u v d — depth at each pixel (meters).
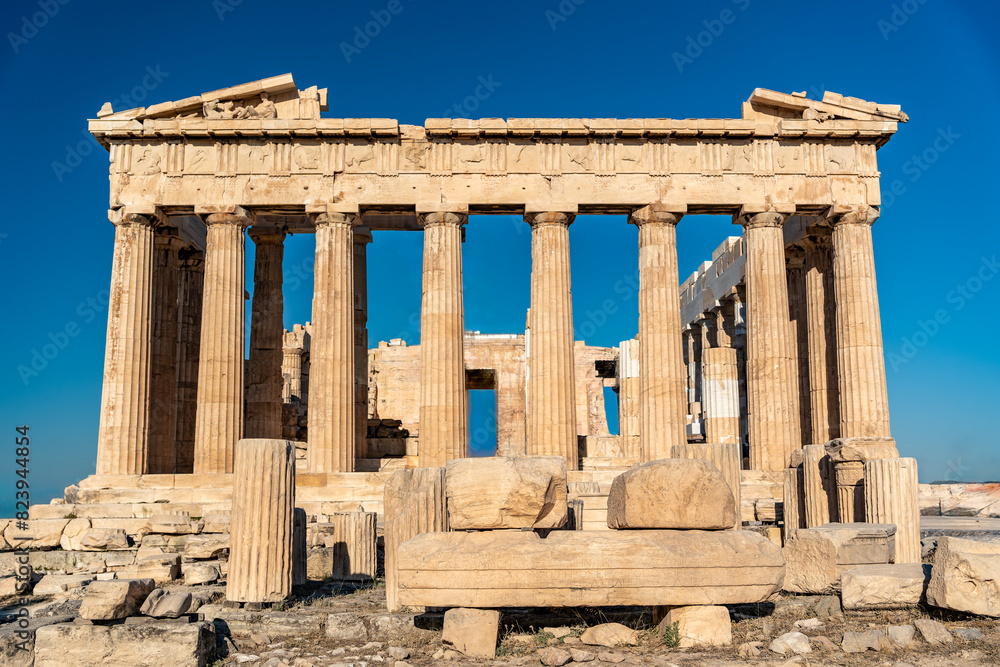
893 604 13.85
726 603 12.55
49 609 14.94
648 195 31.05
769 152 31.59
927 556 17.73
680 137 31.44
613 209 31.69
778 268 31.08
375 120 30.73
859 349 30.70
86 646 11.88
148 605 12.56
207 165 31.05
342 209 30.73
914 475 17.42
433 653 12.48
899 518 17.25
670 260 30.92
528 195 30.97
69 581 17.67
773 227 31.33
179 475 28.53
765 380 30.44
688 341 51.44
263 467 15.34
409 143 31.23
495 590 12.34
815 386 34.66
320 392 29.72
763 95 31.50
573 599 12.28
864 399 30.38
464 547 12.45
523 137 31.28
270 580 15.09
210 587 17.39
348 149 31.19
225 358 29.98
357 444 35.50
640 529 12.80
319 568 20.09
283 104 31.50
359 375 35.88
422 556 12.45
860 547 15.34
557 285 30.55
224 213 30.69
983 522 26.58
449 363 30.00
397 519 15.30
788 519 21.75
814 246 35.25
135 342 30.08
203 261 36.88
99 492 27.08
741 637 12.84
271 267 35.78
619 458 31.50
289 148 31.17
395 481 17.22
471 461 12.81
